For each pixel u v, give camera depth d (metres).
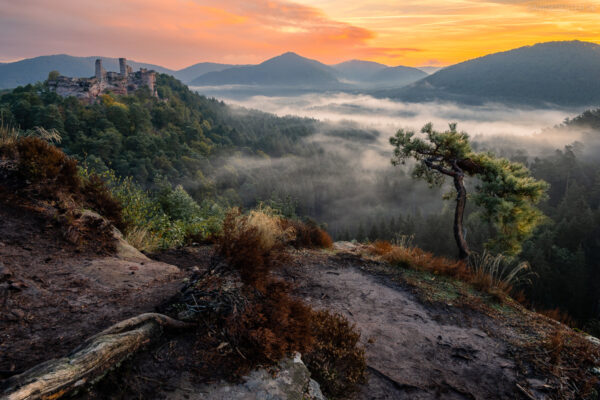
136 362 2.34
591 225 74.38
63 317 2.72
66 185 5.08
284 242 6.01
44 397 1.72
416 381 3.62
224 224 3.32
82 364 1.96
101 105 129.00
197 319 2.87
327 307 5.06
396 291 5.90
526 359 4.07
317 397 2.68
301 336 2.97
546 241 69.00
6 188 4.39
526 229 10.16
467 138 11.07
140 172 97.25
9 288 2.86
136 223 6.40
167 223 7.05
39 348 2.28
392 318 4.94
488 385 3.63
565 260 62.72
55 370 1.83
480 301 5.71
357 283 6.11
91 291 3.25
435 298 5.68
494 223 10.48
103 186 5.79
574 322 5.93
